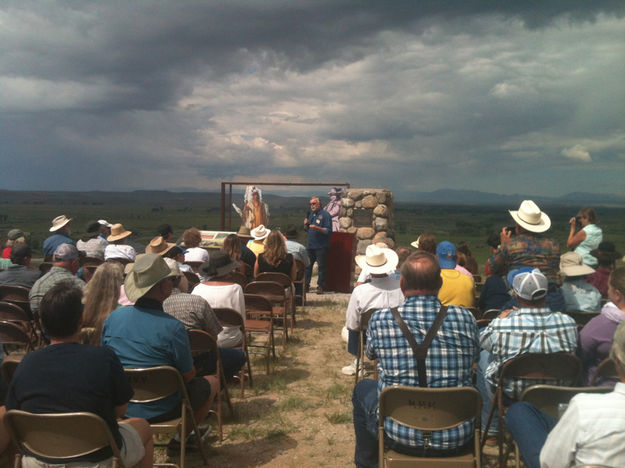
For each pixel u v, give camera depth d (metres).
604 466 1.92
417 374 2.78
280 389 5.29
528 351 3.12
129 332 3.29
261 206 13.13
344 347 6.98
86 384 2.46
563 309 4.42
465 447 2.84
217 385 3.89
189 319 4.04
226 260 5.12
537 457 2.60
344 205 11.95
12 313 5.52
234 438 4.13
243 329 5.05
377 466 3.30
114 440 2.50
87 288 3.48
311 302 10.12
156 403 3.33
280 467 3.66
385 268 4.89
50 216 150.38
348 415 4.57
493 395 3.73
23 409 2.46
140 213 190.38
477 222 132.88
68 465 2.45
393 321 2.86
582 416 1.96
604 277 5.52
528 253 5.14
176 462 3.72
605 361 3.09
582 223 7.53
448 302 4.73
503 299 5.10
